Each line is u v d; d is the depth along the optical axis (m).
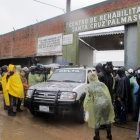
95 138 4.16
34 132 4.82
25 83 7.59
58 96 5.34
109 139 4.44
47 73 8.92
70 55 13.88
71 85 5.83
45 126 5.38
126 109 5.72
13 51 20.17
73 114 5.40
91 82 4.28
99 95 4.16
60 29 14.80
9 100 6.34
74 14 13.74
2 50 22.19
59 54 14.79
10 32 20.77
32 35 17.58
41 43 16.48
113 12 11.46
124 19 10.94
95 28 12.38
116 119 5.86
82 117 5.61
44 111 5.43
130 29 10.89
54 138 4.43
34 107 5.67
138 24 10.27
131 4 10.65
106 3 11.85
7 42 21.27
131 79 5.97
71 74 6.85
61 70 7.26
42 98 5.50
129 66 10.80
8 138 4.35
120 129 5.29
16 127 5.20
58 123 5.72
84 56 17.66
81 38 14.82
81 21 13.24
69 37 14.02
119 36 14.16
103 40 15.76
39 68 8.48
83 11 13.14
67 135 4.66
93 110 4.18
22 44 18.84
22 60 20.91
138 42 10.23
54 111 5.24
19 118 6.14
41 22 16.59
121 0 11.12
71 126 5.45
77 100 5.35
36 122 5.76
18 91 6.38
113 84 5.98
